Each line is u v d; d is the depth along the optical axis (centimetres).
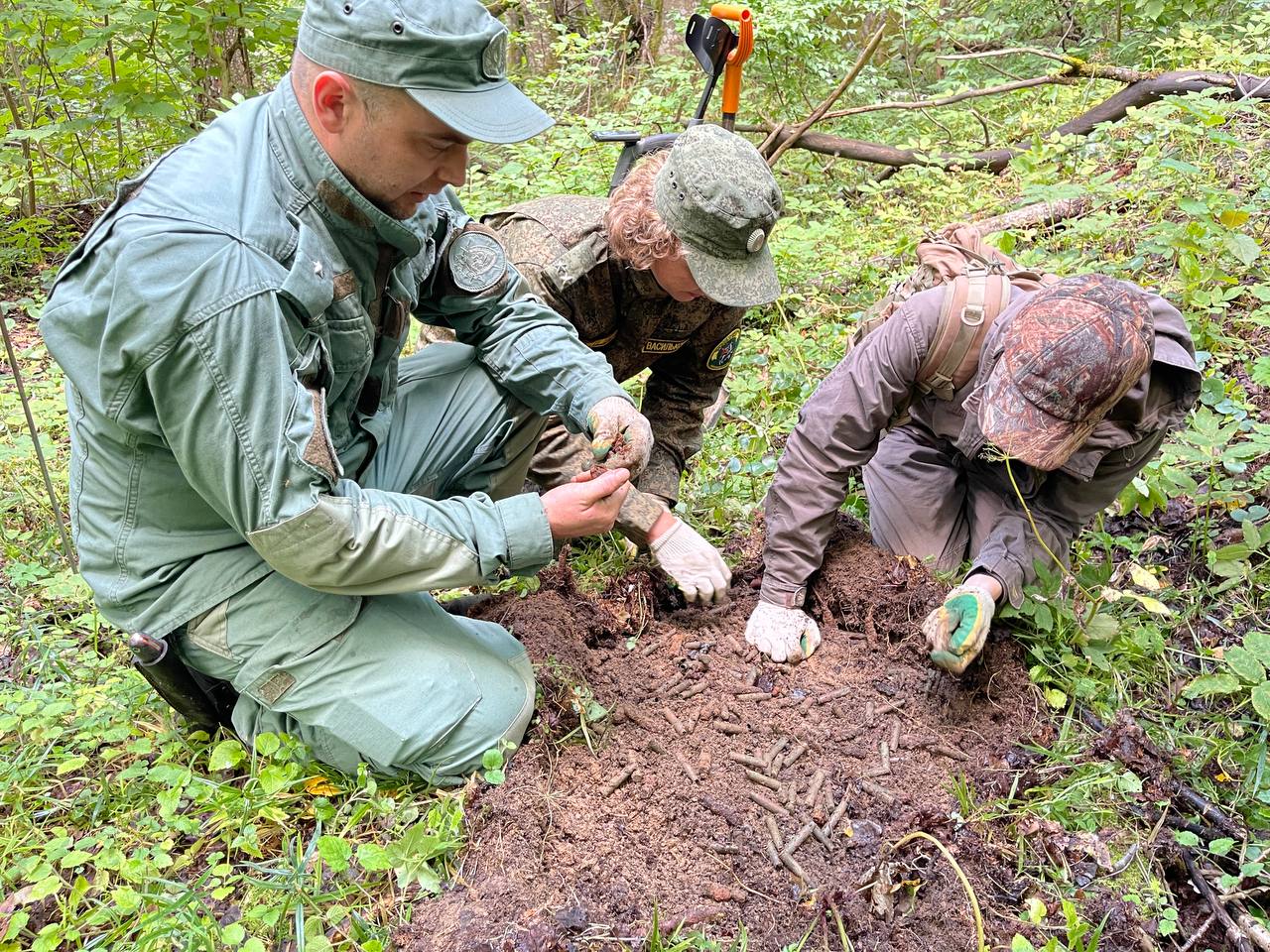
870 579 256
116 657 243
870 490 277
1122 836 201
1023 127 587
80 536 201
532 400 242
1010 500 258
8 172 529
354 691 198
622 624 253
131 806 203
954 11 838
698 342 280
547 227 260
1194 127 421
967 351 229
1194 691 225
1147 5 662
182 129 564
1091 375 200
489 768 198
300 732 206
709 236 225
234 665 201
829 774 213
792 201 492
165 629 198
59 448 340
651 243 228
